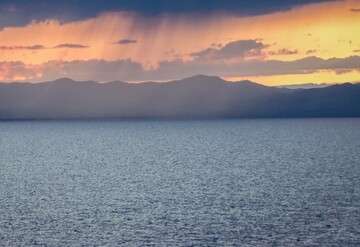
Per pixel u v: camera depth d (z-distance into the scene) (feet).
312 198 290.35
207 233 223.30
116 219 249.55
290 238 214.28
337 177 367.45
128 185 350.43
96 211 267.80
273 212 258.57
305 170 408.67
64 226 237.66
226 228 230.27
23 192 328.70
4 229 233.35
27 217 255.70
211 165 456.86
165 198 299.38
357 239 212.02
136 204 283.59
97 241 214.69
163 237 218.59
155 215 256.73
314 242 208.95
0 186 354.95
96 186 348.79
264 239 213.87
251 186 335.67
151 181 366.43
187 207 273.75
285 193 307.58
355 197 291.38
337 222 237.25
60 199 301.63
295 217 247.70
